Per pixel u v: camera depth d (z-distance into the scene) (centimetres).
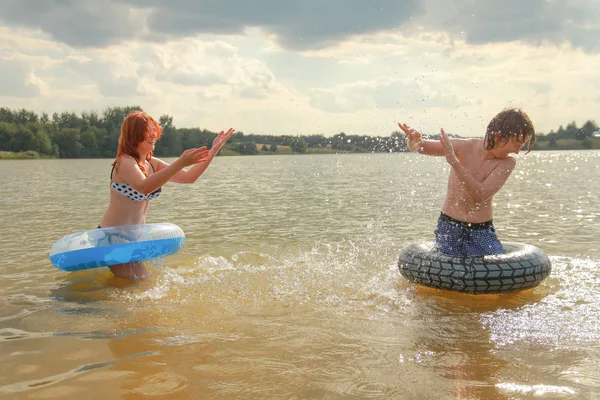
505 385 259
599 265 519
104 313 379
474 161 479
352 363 287
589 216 870
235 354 300
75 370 279
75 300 415
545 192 1326
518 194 1274
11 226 789
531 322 357
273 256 570
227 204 1111
